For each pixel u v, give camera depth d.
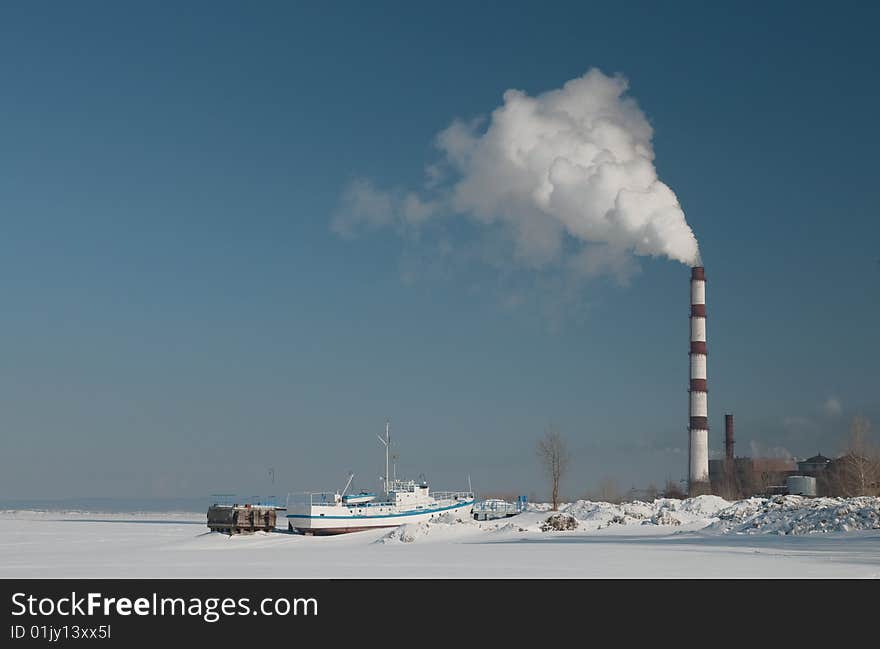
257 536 108.62
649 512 98.56
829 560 51.31
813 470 194.38
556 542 73.81
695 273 198.75
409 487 120.81
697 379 195.50
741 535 71.38
